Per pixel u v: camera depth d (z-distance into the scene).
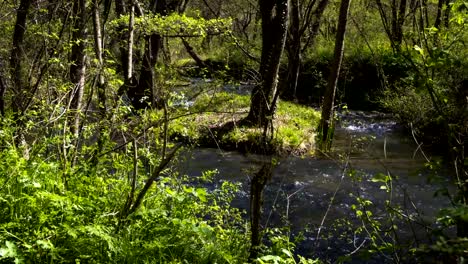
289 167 11.54
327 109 9.45
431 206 9.14
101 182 5.04
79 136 5.43
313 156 12.42
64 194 4.40
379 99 18.69
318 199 9.62
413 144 14.26
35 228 3.87
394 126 17.00
